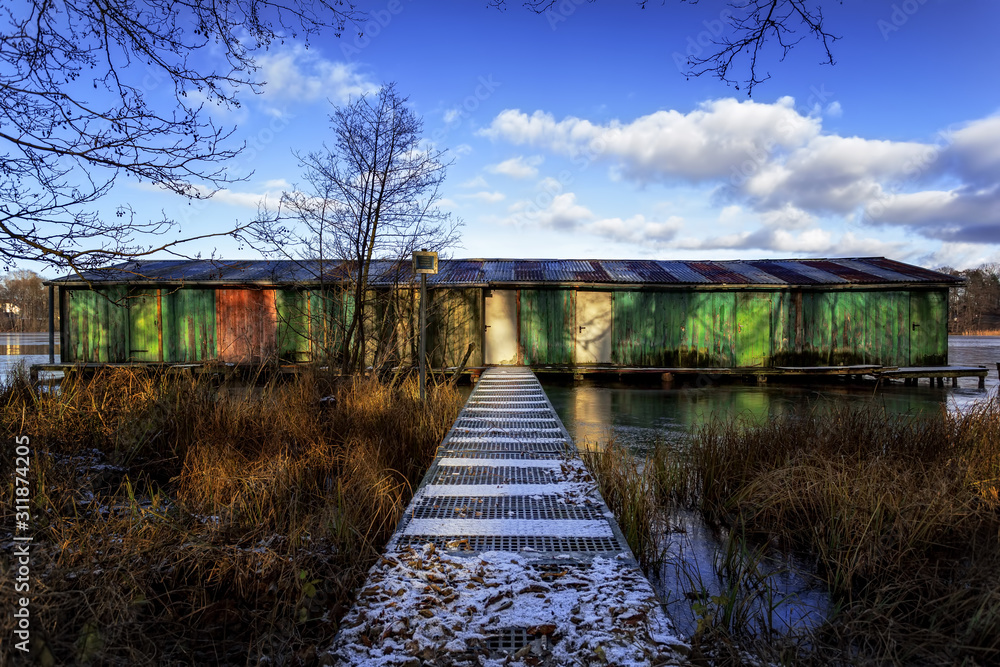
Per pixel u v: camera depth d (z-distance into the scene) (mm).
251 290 15062
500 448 5484
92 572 2658
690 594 3348
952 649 2699
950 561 3592
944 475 4652
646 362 15641
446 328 14992
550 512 3713
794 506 4324
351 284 12258
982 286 71250
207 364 7590
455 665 2072
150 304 14992
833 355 15602
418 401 7750
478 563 2883
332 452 5457
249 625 2637
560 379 15336
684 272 16734
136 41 4070
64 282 14250
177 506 3707
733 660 2438
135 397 6184
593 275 15992
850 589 3295
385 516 3836
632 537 3861
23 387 6574
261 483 4164
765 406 10602
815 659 2611
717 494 4914
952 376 14180
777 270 17016
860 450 5391
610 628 2293
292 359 14984
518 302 15508
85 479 4262
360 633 2268
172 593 2840
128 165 3992
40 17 3869
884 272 16344
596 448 5750
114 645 2316
